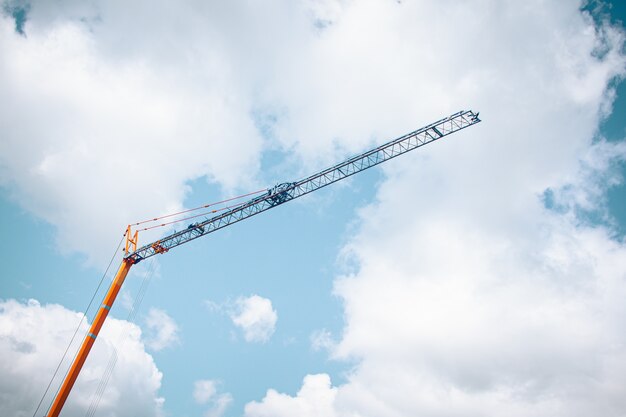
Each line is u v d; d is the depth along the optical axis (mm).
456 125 56812
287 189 63562
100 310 62438
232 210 66750
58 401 53594
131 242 71188
